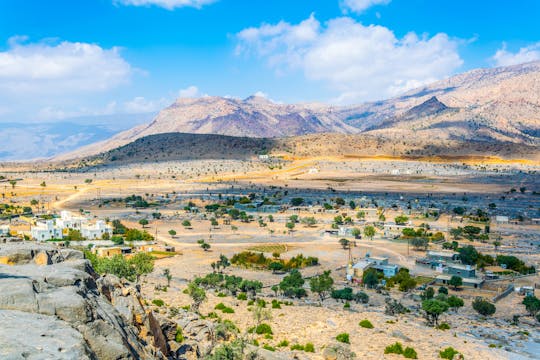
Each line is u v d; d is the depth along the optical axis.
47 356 21.00
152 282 114.94
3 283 27.95
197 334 47.81
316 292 135.38
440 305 94.69
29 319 24.59
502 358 68.56
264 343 58.38
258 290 136.88
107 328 27.19
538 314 113.12
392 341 67.88
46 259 38.34
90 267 38.12
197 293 75.69
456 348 70.50
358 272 163.50
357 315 88.81
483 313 118.75
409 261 192.88
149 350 31.84
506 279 166.50
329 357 53.00
